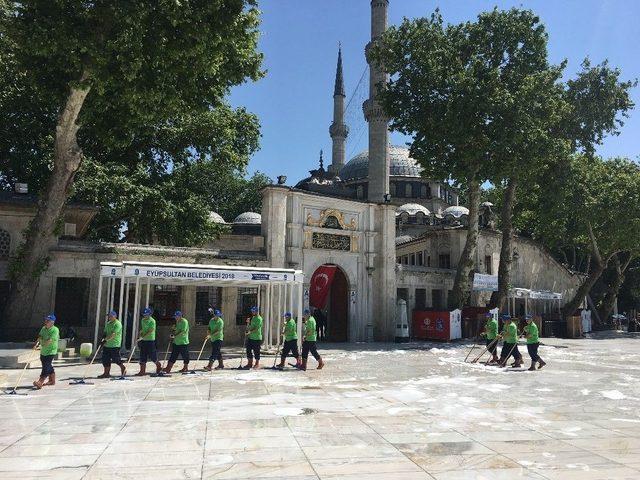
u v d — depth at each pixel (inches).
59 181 673.0
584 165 1440.7
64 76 647.8
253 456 248.8
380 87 1213.7
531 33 1120.2
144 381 490.3
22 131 956.6
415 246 1541.6
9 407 362.6
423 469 231.8
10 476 218.1
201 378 513.3
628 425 325.4
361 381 501.7
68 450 257.0
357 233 1069.1
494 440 283.9
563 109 1131.9
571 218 1563.7
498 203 1674.5
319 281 1002.7
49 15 576.4
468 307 1210.0
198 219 1131.3
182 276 682.2
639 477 223.6
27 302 686.5
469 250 1146.7
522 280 1537.9
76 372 541.6
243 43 737.6
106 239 1235.9
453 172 1096.8
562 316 1537.9
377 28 1667.1
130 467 231.1
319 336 1045.2
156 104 682.8
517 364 647.8
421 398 411.5
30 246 674.2
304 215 1003.9
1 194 800.3
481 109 1017.5
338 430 301.6
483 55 1136.8
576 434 300.2
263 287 905.5
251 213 1636.3
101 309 786.8
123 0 563.5
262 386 463.8
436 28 1141.1
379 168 1627.7
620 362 737.0
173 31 613.6
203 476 220.1
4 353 570.3
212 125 1124.5
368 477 220.4
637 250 1593.3
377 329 1076.5
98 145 1085.1
